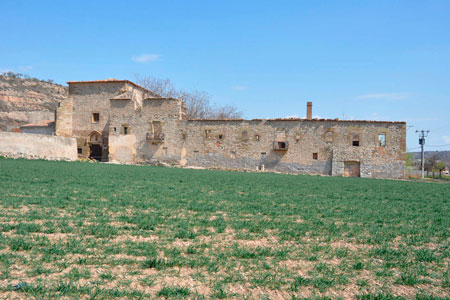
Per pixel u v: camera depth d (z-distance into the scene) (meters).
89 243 8.28
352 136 49.09
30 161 39.41
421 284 6.70
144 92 63.28
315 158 49.56
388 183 36.47
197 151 52.50
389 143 48.38
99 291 5.59
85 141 59.09
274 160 50.34
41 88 107.25
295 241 9.52
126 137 54.75
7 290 5.56
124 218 11.28
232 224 11.15
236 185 25.64
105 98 58.72
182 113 57.50
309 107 53.41
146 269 6.80
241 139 51.31
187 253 7.96
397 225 12.32
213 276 6.59
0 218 10.70
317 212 14.59
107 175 27.89
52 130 59.22
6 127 65.56
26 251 7.52
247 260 7.64
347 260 7.98
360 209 15.94
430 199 21.67
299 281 6.45
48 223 10.08
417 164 100.44
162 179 27.34
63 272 6.43
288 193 21.61
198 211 13.65
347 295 6.07
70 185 19.80
